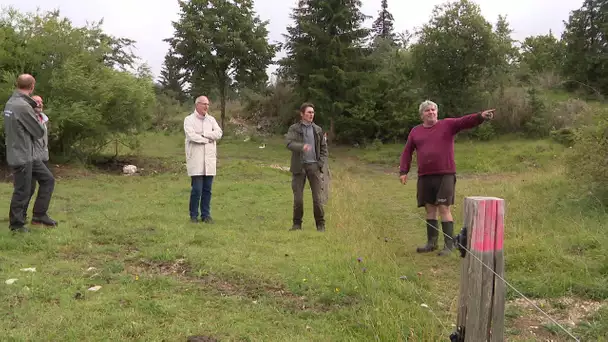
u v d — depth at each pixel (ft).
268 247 18.65
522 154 63.93
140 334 10.84
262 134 101.71
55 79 45.34
